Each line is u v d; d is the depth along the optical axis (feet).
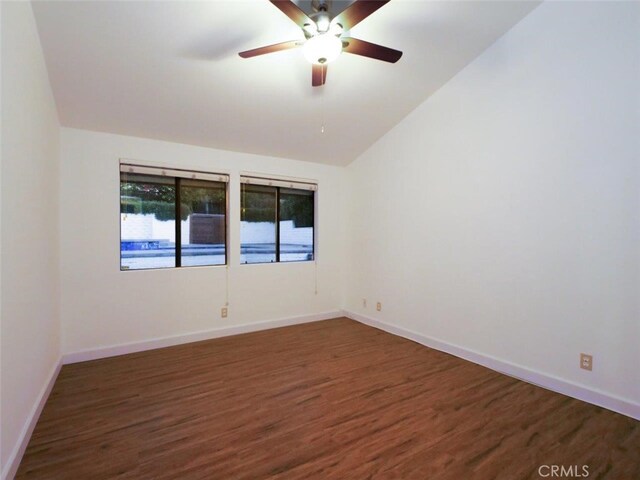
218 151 12.38
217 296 12.37
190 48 7.82
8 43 5.00
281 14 7.25
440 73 10.11
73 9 6.53
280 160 13.84
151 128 10.53
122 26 7.04
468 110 10.00
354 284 15.06
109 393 7.91
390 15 7.84
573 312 7.73
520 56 8.66
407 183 12.20
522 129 8.66
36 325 6.71
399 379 8.75
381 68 9.52
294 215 14.76
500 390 8.11
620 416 6.88
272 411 7.14
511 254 8.96
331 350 10.96
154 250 11.55
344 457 5.68
